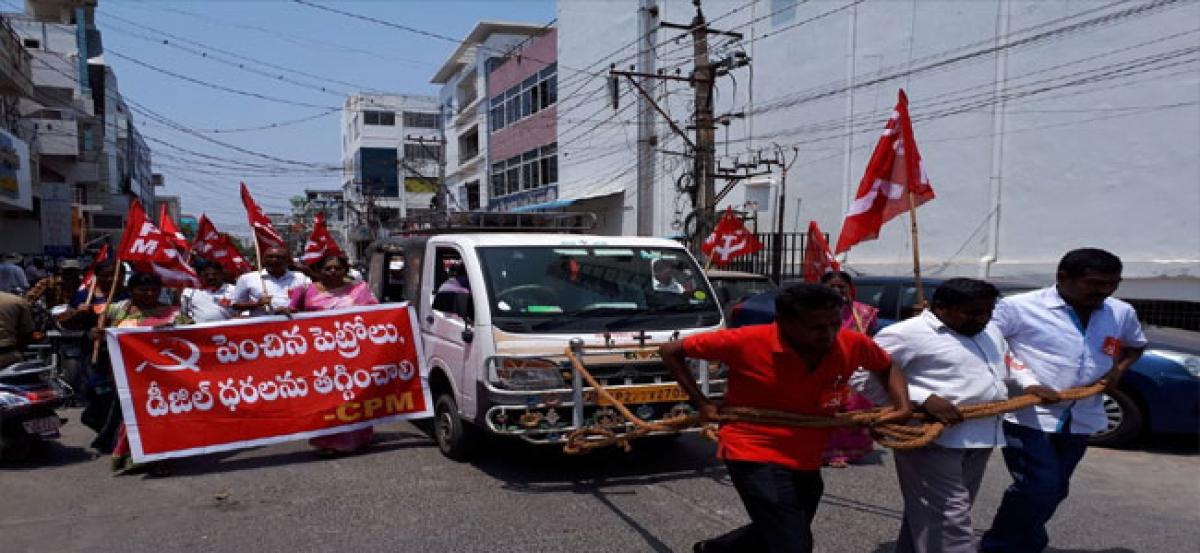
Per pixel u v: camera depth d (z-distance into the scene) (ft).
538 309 18.17
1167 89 37.52
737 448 10.08
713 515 15.61
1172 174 37.50
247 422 19.06
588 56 80.59
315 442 20.11
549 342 17.49
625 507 16.10
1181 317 37.32
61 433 22.91
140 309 19.15
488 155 108.47
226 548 13.89
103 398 20.11
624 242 20.68
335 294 21.62
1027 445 11.71
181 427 18.44
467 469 18.94
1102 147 40.14
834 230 54.90
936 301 11.02
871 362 10.32
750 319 30.22
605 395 14.53
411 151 180.75
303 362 19.70
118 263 19.84
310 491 17.19
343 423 19.92
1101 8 39.81
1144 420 20.88
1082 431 11.88
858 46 52.85
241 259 31.40
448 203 131.75
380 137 185.37
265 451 20.76
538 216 29.89
